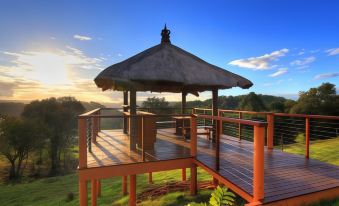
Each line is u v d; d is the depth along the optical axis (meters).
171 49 7.78
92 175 4.80
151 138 6.63
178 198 6.09
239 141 7.87
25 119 34.75
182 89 9.41
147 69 6.13
